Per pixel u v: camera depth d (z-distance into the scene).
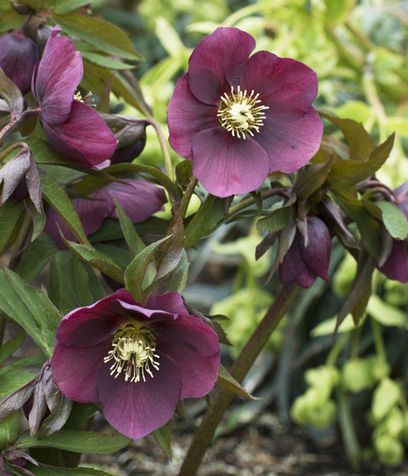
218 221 0.70
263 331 0.79
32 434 0.65
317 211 0.74
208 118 0.69
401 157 1.09
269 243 0.73
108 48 0.76
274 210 0.71
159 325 0.65
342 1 1.22
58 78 0.67
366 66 1.28
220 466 1.40
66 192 0.73
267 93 0.70
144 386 0.66
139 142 0.72
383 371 1.26
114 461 1.37
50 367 0.66
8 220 0.69
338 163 0.72
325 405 1.26
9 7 0.75
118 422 0.66
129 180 0.75
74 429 0.68
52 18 0.75
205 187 0.68
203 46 0.68
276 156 0.70
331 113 0.77
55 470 0.68
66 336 0.64
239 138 0.69
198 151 0.68
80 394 0.66
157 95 1.14
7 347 0.71
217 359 0.65
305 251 0.72
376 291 1.37
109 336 0.65
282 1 1.23
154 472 1.35
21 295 0.68
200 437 0.81
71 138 0.67
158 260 0.65
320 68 1.27
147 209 0.75
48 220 0.74
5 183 0.66
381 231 0.75
